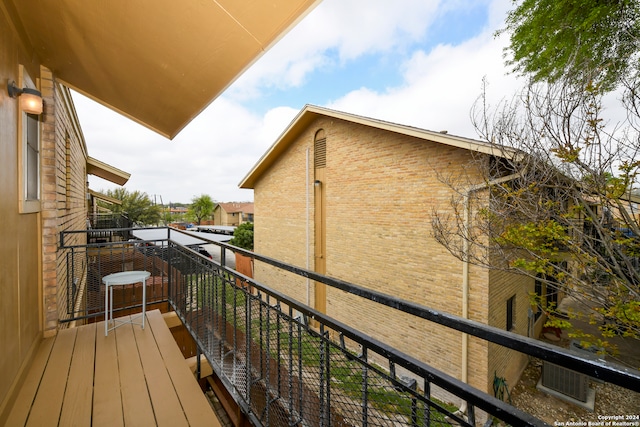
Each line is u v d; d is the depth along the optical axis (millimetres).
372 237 7027
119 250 5699
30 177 2463
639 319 3475
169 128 3441
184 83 2330
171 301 3592
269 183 10875
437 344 5703
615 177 3516
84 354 2436
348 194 7633
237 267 15547
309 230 9039
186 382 2086
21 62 2184
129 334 2822
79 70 2797
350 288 1117
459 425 708
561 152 3758
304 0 1305
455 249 5148
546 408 5387
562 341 7336
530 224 4305
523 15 5484
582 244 4062
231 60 1865
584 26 4465
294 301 1369
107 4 1663
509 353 5832
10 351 1796
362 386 1000
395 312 6516
